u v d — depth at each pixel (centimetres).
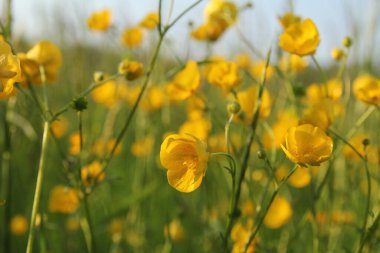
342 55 51
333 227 49
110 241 61
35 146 61
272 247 45
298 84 48
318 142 32
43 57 41
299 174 47
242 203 47
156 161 64
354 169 54
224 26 54
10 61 29
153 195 62
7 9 44
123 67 40
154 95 61
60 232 57
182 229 59
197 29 54
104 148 58
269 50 38
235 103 35
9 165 46
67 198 47
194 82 43
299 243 52
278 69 48
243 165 36
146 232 60
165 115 62
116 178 40
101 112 69
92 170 45
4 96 30
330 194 46
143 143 63
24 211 62
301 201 56
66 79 78
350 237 56
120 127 79
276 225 49
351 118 61
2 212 55
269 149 54
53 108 77
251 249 40
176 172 31
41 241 40
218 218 49
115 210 56
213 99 65
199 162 30
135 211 57
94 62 72
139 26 58
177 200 57
